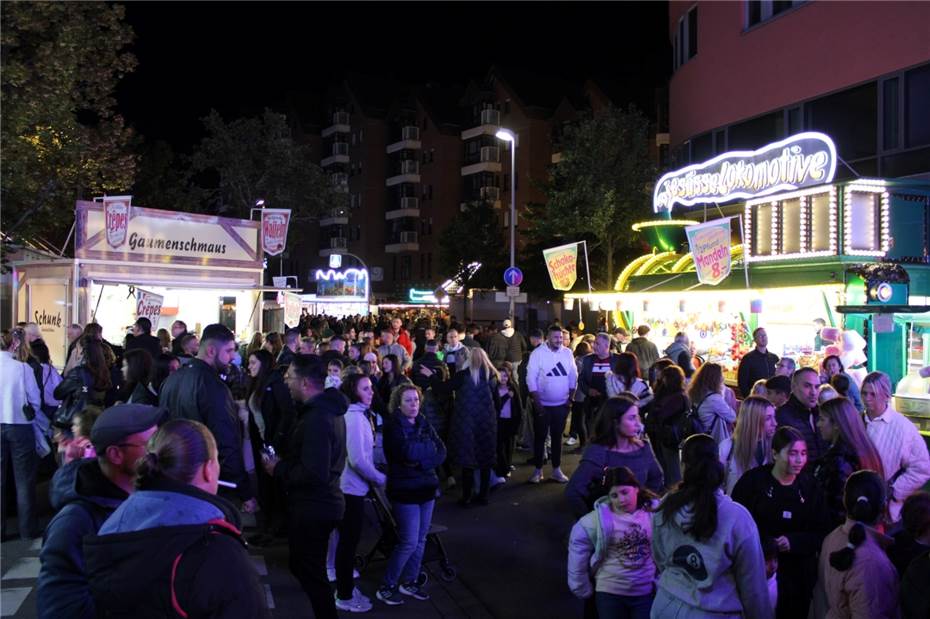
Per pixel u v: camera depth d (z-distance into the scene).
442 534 8.33
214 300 18.31
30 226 18.05
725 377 14.12
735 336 14.54
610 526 4.36
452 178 65.12
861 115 17.91
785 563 4.59
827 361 8.94
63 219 18.69
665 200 17.56
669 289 16.20
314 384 5.28
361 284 40.38
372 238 69.69
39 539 7.64
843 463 5.18
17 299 15.70
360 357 10.52
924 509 4.00
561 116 56.66
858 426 5.25
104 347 8.92
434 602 6.40
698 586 3.65
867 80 17.62
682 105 24.98
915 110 16.45
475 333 17.80
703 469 3.68
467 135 61.94
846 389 7.32
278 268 77.38
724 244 12.87
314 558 5.13
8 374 7.45
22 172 16.16
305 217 49.16
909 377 8.51
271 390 7.75
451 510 9.34
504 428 10.73
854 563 3.87
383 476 6.02
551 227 30.27
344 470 6.04
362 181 69.88
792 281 12.99
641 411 8.67
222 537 2.58
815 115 19.27
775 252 13.82
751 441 5.59
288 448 5.23
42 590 2.88
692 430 7.20
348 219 71.12
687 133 24.58
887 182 12.45
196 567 2.47
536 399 10.62
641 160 30.38
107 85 18.05
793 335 13.16
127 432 3.02
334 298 38.59
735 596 3.65
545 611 6.21
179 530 2.50
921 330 9.41
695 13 24.64
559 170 31.00
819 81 19.03
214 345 5.63
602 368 11.78
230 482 5.51
